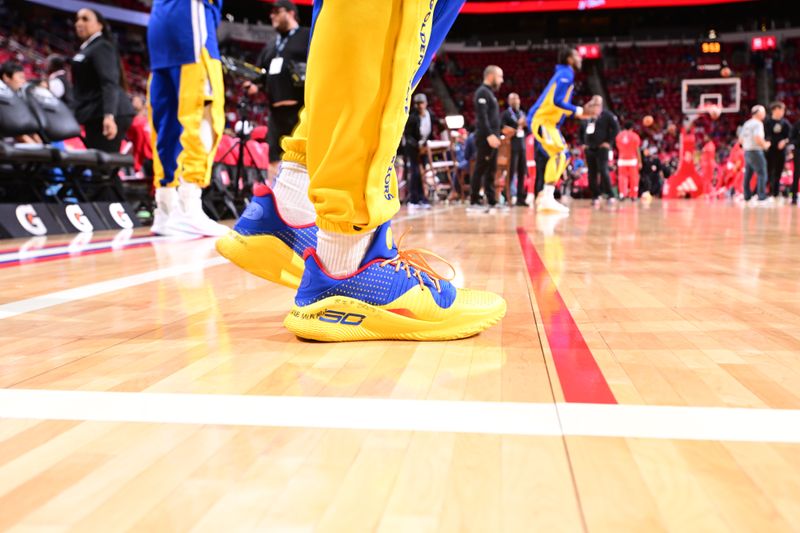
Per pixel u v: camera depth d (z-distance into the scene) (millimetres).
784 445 824
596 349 1366
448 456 803
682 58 34812
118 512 677
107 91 5875
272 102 4797
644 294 2062
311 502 691
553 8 32562
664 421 912
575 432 874
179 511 677
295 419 948
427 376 1178
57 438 886
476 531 627
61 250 3787
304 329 1471
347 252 1469
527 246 3807
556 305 1891
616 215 7762
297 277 1823
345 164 1393
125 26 27359
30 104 5633
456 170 15125
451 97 34594
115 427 925
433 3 1406
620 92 34062
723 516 649
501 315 1546
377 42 1338
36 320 1764
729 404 985
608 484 720
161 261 3201
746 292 2078
